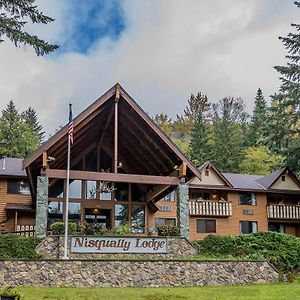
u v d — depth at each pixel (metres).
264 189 33.78
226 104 59.62
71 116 18.30
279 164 41.69
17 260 14.47
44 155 18.31
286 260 18.83
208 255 18.88
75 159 23.39
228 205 32.50
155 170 23.25
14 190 29.25
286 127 31.23
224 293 13.95
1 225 28.33
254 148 46.66
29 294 12.92
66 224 17.02
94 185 23.62
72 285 14.62
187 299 13.03
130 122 20.89
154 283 15.30
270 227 35.06
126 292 13.69
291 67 30.72
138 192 24.28
